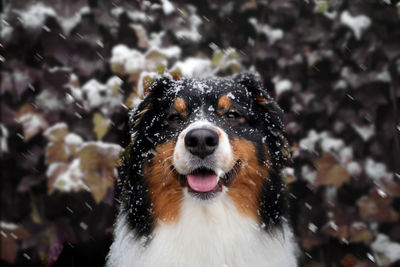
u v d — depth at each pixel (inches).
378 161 48.4
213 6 49.8
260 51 49.2
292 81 49.0
